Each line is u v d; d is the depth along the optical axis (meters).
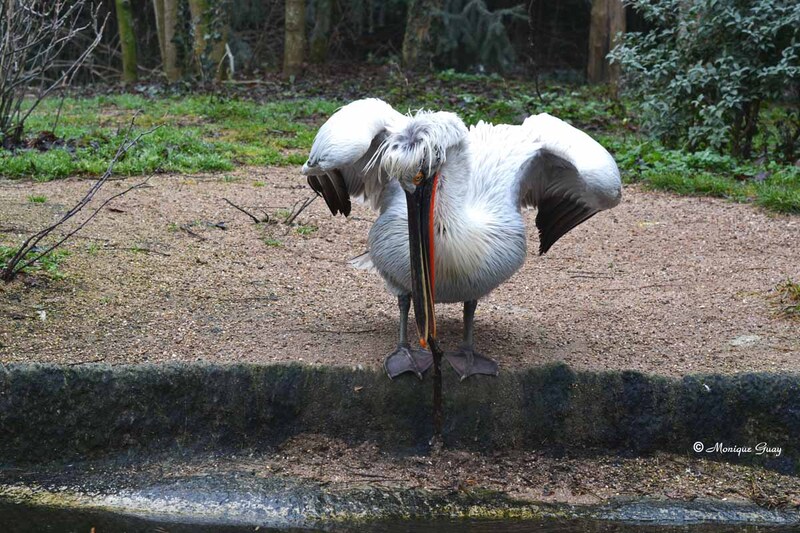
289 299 5.75
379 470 4.63
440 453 4.73
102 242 6.37
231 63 16.39
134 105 13.34
